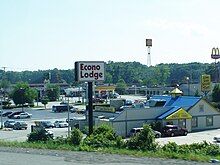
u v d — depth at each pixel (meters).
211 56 88.19
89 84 28.14
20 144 19.41
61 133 46.53
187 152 16.58
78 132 21.12
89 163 12.96
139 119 46.22
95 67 29.00
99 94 114.00
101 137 20.80
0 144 19.41
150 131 19.14
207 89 70.31
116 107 53.22
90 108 26.69
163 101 52.41
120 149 17.47
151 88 115.56
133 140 19.05
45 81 135.12
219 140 37.56
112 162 13.11
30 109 90.00
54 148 17.62
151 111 47.03
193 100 50.69
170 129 43.72
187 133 45.47
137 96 120.69
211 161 13.41
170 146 18.20
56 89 116.25
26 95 90.94
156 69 163.12
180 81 131.50
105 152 15.83
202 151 17.03
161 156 14.52
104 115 50.06
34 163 13.05
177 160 13.58
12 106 94.38
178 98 52.84
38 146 18.28
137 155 14.80
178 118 47.41
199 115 50.28
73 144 20.14
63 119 66.81
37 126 50.25
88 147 17.30
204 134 45.09
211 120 51.22
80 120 49.12
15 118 71.31
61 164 12.83
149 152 15.98
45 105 93.38
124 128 45.44
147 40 109.31
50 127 56.12
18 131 51.50
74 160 13.59
